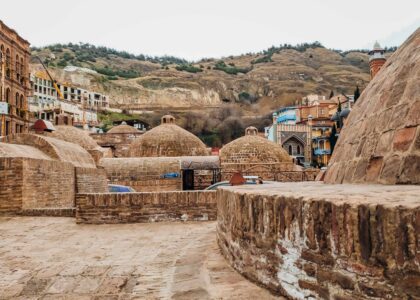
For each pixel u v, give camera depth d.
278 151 41.25
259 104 129.12
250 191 4.88
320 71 159.00
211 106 121.81
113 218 11.49
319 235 3.33
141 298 4.82
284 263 3.89
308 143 65.50
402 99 5.57
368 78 146.75
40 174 15.34
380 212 2.75
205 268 5.46
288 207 3.80
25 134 20.06
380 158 5.45
